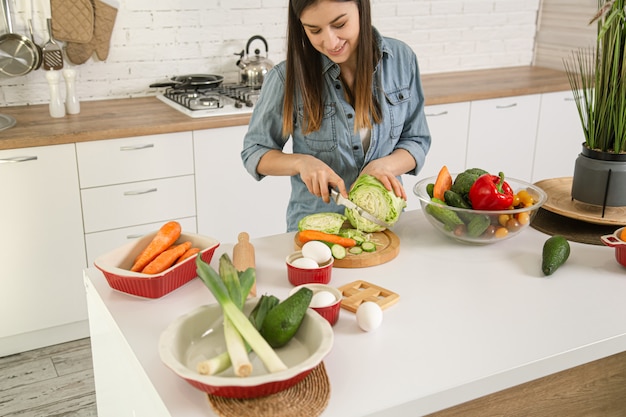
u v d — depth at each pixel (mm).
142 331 1314
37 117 2971
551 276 1548
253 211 3168
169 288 1461
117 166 2816
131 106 3215
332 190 1740
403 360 1207
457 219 1616
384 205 1684
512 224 1616
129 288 1437
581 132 3975
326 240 1639
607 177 1770
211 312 1226
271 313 1174
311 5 1642
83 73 3311
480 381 1161
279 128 1990
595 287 1497
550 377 1370
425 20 4031
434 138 3506
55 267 2820
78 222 2809
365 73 1841
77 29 3176
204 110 2990
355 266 1588
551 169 3965
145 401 1218
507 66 4398
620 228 1745
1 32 3061
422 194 1707
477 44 4250
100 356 1567
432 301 1425
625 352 1470
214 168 3020
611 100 1751
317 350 1097
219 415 1050
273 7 3609
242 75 3447
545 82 3844
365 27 1795
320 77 1910
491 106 3615
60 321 2900
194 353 1178
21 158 2617
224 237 3145
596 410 1484
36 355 2883
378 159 1930
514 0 4266
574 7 4062
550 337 1287
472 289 1481
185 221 3033
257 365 1154
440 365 1192
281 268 1596
